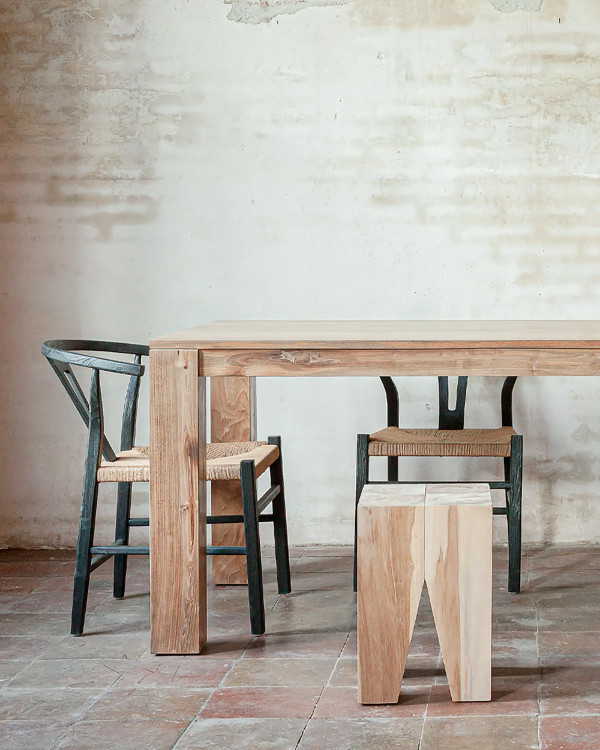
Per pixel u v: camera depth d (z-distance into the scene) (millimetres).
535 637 2445
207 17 3543
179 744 1825
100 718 1964
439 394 3285
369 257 3537
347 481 3588
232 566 3041
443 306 3527
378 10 3492
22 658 2367
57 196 3598
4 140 3600
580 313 3486
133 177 3584
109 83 3568
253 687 2131
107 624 2648
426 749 1777
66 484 3639
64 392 3623
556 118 3459
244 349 2307
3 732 1898
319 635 2506
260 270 3574
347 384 3572
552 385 3510
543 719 1910
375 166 3518
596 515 3521
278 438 2949
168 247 3592
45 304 3623
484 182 3488
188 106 3557
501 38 3463
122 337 3619
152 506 2350
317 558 3418
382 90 3502
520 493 2871
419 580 1997
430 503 2020
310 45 3516
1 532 3654
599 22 3430
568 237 3477
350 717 1945
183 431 2332
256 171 3553
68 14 3566
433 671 2215
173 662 2311
